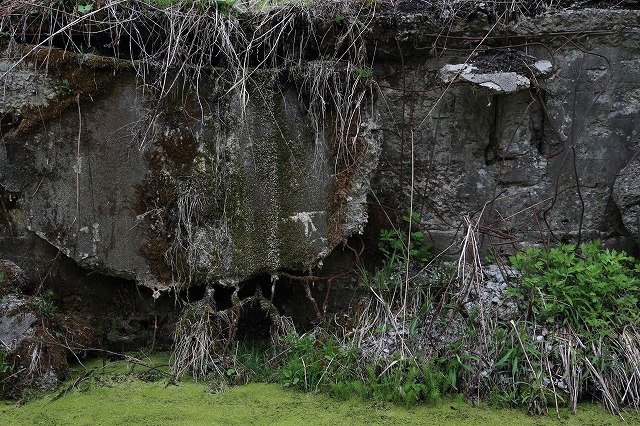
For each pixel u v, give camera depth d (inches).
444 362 131.0
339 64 144.6
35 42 138.7
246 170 142.5
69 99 137.3
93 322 147.3
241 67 141.1
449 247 146.0
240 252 143.2
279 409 123.0
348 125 143.6
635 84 150.3
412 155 147.8
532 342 130.8
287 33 145.5
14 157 138.1
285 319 145.8
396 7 148.6
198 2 141.3
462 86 150.1
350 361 132.6
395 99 151.9
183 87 139.5
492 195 154.0
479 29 148.3
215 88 140.9
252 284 150.1
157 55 139.5
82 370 136.6
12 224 144.3
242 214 142.9
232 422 118.3
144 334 149.3
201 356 135.4
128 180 140.4
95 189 140.0
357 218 146.3
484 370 128.6
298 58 146.5
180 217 141.5
